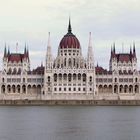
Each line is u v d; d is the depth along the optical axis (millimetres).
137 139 118250
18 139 117750
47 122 161500
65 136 123062
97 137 121688
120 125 151375
